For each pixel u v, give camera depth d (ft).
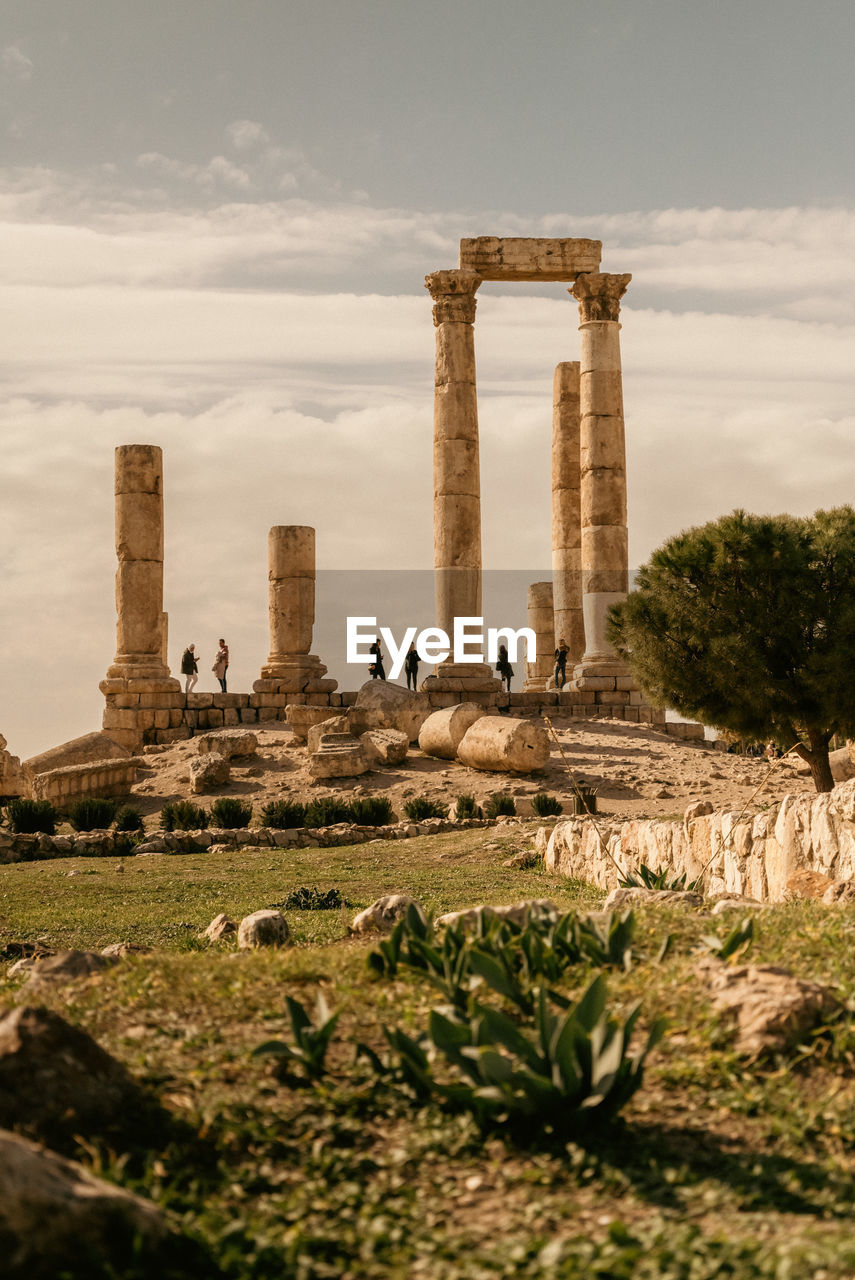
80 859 69.97
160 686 124.26
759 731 80.43
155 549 126.52
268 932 32.99
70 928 44.37
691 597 79.30
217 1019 20.08
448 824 80.59
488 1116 16.48
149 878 59.21
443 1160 15.67
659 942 23.99
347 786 99.40
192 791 101.04
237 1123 16.14
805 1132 16.05
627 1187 14.83
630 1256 12.81
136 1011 20.62
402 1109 16.98
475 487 124.67
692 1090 17.30
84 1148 14.99
